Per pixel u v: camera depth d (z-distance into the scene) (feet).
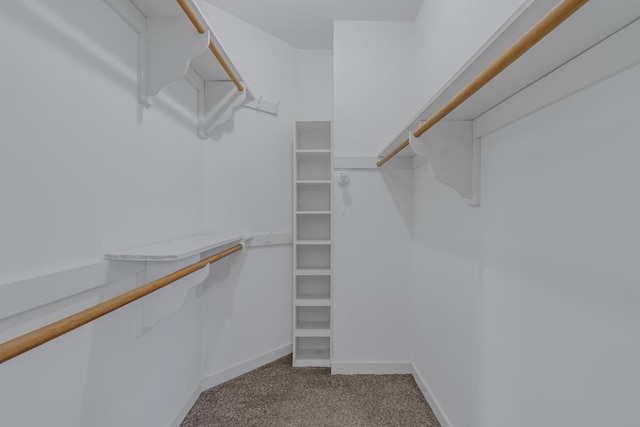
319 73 9.29
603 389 2.56
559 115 3.04
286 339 8.74
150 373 4.83
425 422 5.93
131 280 4.18
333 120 7.93
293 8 7.38
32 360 2.77
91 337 3.51
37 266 2.79
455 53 5.52
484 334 4.43
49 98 2.93
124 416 4.14
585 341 2.74
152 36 4.48
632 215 2.31
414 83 7.81
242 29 7.75
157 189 4.98
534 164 3.41
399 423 5.90
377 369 7.89
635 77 2.28
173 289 4.51
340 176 7.88
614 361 2.47
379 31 7.94
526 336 3.53
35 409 2.80
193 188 6.38
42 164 2.85
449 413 5.56
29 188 2.72
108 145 3.78
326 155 8.89
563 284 2.99
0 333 2.45
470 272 4.85
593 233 2.66
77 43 3.28
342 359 7.91
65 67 3.12
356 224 7.92
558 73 2.98
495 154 4.19
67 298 3.12
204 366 7.06
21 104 2.64
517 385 3.68
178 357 5.84
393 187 7.89
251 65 7.94
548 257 3.19
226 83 6.72
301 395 6.82
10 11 2.55
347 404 6.50
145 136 4.62
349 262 7.91
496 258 4.15
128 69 4.17
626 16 2.14
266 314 8.28
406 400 6.67
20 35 2.64
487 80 2.77
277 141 8.56
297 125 8.50
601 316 2.58
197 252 4.22
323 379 7.54
